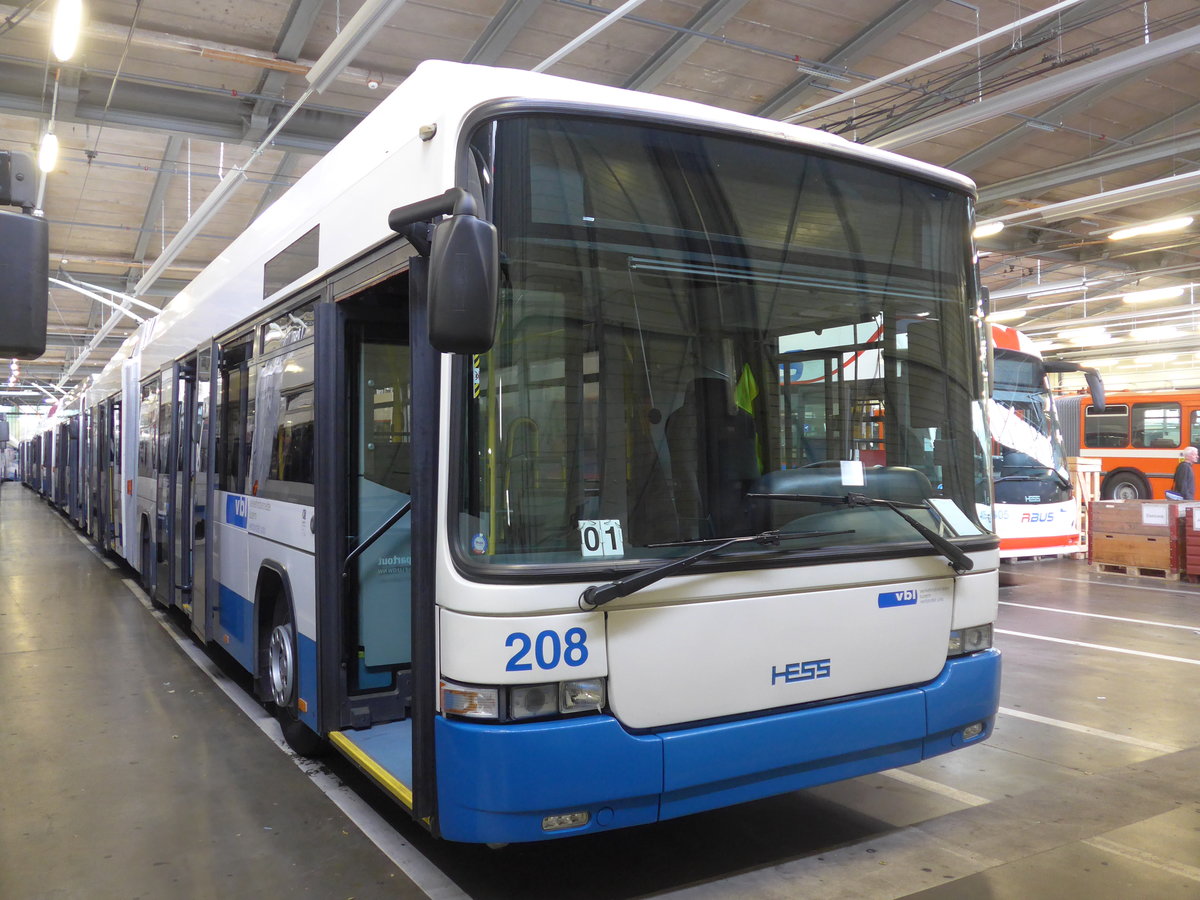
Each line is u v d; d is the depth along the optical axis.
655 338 3.51
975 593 4.13
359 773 5.26
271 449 5.52
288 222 5.41
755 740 3.47
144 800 4.86
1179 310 24.31
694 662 3.41
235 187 13.12
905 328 4.06
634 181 3.54
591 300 3.42
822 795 4.87
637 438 3.44
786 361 3.74
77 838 4.39
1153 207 19.33
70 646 8.66
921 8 11.49
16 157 3.21
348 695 4.64
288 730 5.57
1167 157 15.52
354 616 4.68
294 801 4.83
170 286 23.73
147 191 17.42
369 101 13.59
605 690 3.29
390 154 3.97
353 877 3.96
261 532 5.63
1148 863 4.00
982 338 4.32
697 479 3.51
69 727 6.14
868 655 3.78
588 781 3.20
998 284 25.59
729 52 12.62
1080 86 10.94
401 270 3.77
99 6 10.88
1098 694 6.83
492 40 11.74
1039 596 11.59
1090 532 14.45
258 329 5.91
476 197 3.32
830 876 3.90
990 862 4.03
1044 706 6.52
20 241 3.12
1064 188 18.28
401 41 12.02
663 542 3.42
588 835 4.36
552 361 3.35
